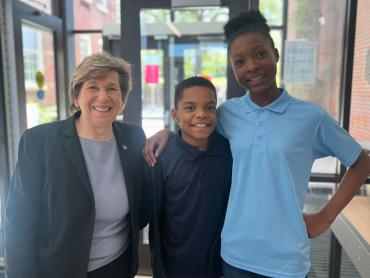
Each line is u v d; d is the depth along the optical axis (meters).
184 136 1.32
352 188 1.18
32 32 2.92
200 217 1.29
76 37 3.63
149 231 1.42
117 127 1.28
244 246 1.14
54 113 3.32
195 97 1.24
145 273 2.46
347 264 2.45
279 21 2.48
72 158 1.12
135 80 2.68
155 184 1.32
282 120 1.12
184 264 1.33
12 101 2.61
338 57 2.43
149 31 3.29
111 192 1.19
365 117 2.29
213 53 3.63
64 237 1.10
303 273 1.11
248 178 1.14
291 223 1.10
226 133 1.25
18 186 1.12
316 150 1.17
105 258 1.21
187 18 3.37
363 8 2.21
